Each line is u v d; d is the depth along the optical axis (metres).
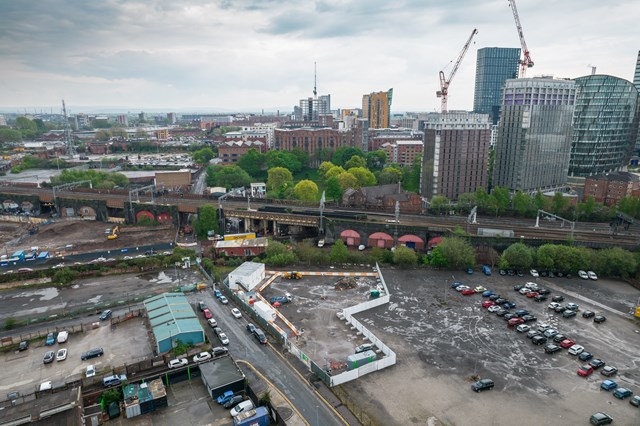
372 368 79.88
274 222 167.12
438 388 75.44
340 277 126.12
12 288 117.62
